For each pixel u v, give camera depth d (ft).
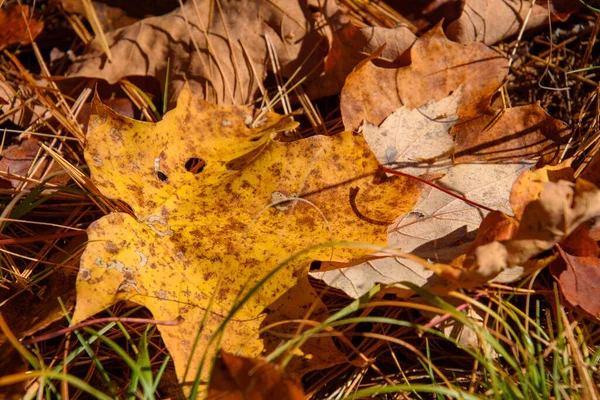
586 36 1.94
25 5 2.02
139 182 1.68
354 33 1.88
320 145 1.66
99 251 1.64
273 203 1.68
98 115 1.66
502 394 1.62
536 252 1.61
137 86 1.94
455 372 1.69
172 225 1.69
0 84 1.91
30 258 1.74
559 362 1.64
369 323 1.72
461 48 1.80
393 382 1.68
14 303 1.71
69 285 1.69
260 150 1.67
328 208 1.68
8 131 1.88
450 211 1.73
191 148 1.67
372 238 1.68
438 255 1.70
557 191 1.61
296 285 1.66
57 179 1.84
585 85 1.90
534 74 1.92
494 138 1.77
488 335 1.59
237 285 1.67
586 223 1.66
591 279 1.65
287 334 1.65
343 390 1.68
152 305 1.64
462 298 1.62
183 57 1.91
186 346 1.63
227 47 1.91
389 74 1.79
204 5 1.93
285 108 1.89
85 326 1.66
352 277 1.67
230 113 1.66
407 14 1.95
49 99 1.89
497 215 1.65
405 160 1.75
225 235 1.69
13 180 1.85
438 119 1.76
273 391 1.57
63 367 1.62
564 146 1.77
